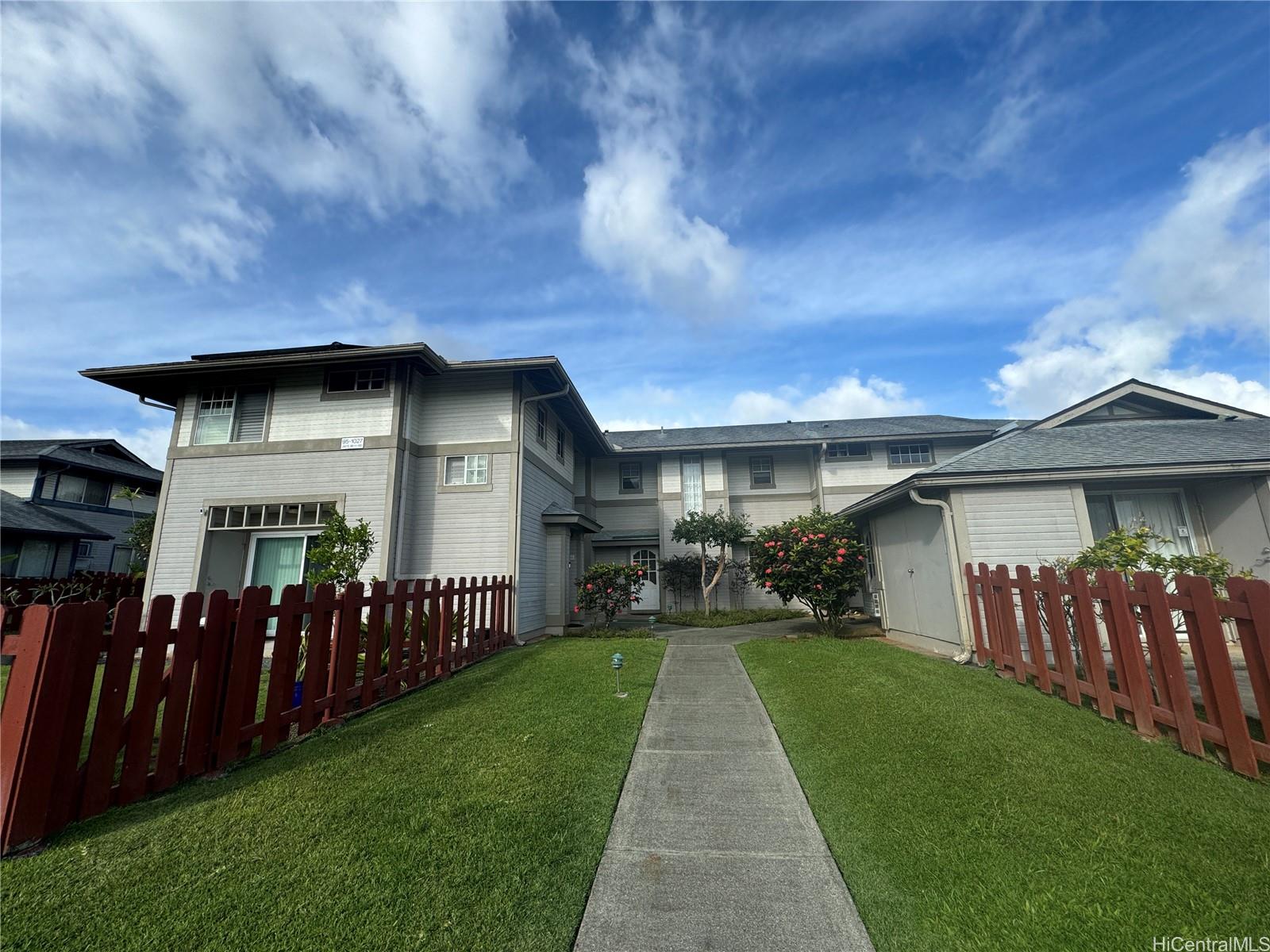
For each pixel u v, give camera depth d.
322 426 10.38
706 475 16.70
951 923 2.04
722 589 15.84
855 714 4.62
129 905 2.13
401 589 5.89
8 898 2.17
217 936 1.97
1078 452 8.02
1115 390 9.44
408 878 2.32
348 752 3.89
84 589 12.86
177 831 2.73
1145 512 8.12
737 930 2.10
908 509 9.02
